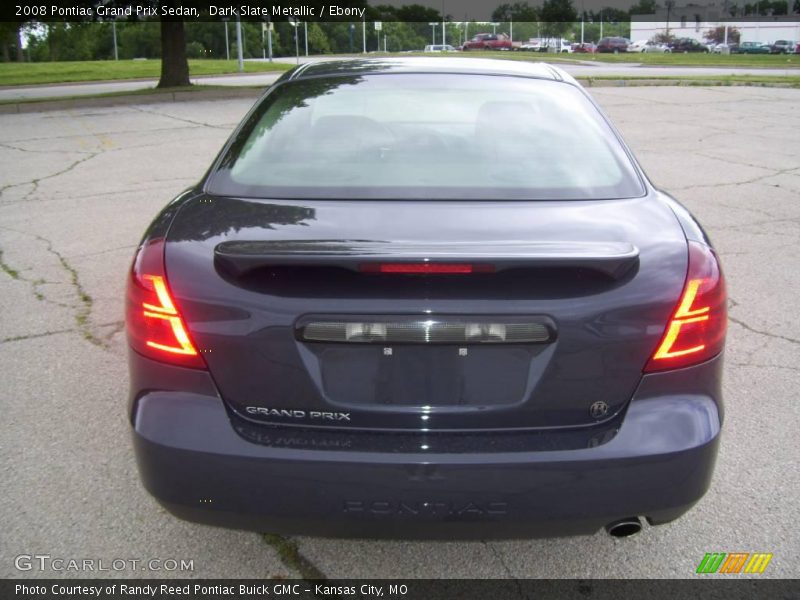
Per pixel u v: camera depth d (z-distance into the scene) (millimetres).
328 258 1917
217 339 2021
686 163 9570
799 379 3844
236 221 2264
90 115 14648
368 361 2016
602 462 1987
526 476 1979
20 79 27031
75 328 4449
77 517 2725
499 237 2131
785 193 7953
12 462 3070
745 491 2902
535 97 3031
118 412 3492
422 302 1972
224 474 2012
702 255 2172
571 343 1996
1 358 4043
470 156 2637
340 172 2541
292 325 1985
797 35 75812
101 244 6105
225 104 16594
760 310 4766
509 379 2020
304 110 2926
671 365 2061
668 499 2053
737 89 19656
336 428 2047
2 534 2627
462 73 3195
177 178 8742
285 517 2031
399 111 2902
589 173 2576
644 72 28094
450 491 1981
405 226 2188
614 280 2018
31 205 7434
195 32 82500
